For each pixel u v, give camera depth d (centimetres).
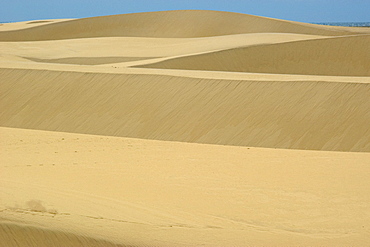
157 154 1520
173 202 961
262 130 2205
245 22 8225
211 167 1332
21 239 612
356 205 991
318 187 1125
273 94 2388
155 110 2462
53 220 679
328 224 870
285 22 8050
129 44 6109
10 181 986
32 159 1394
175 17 8675
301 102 2302
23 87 2819
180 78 2656
